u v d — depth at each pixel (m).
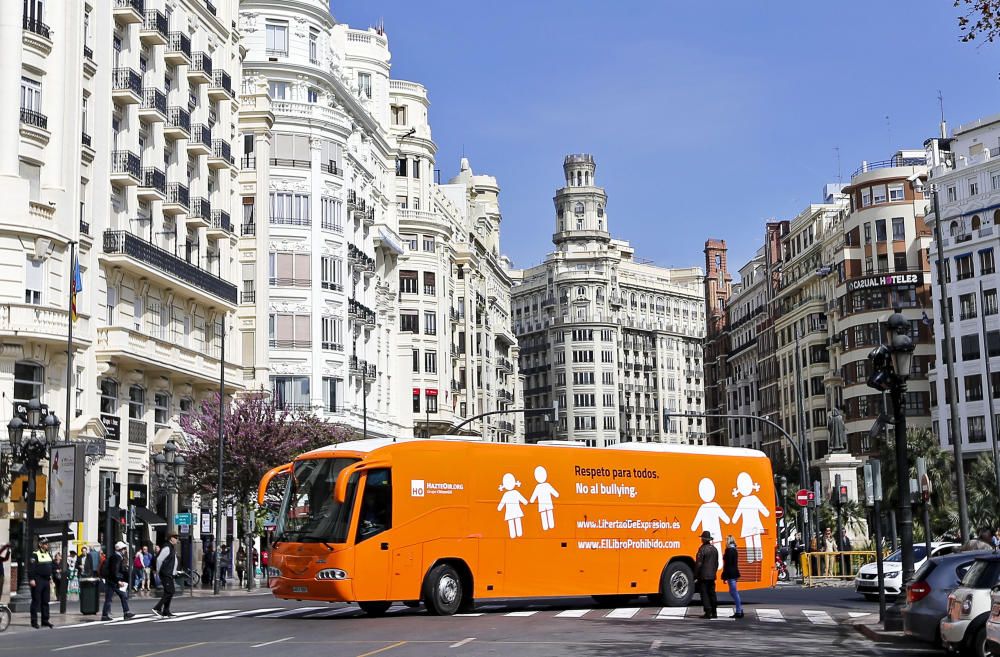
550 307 193.12
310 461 30.17
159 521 56.38
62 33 50.59
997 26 24.44
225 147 67.44
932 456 80.56
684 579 34.84
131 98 55.44
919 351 109.25
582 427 186.00
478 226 141.00
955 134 108.50
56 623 32.88
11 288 47.72
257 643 23.66
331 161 82.50
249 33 81.44
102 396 53.34
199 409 62.62
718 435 168.25
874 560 53.12
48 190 49.41
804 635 25.64
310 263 79.94
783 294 136.00
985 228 101.62
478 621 28.70
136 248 54.91
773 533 36.72
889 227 113.56
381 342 94.75
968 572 20.62
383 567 29.19
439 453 30.72
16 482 46.25
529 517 31.94
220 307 65.31
